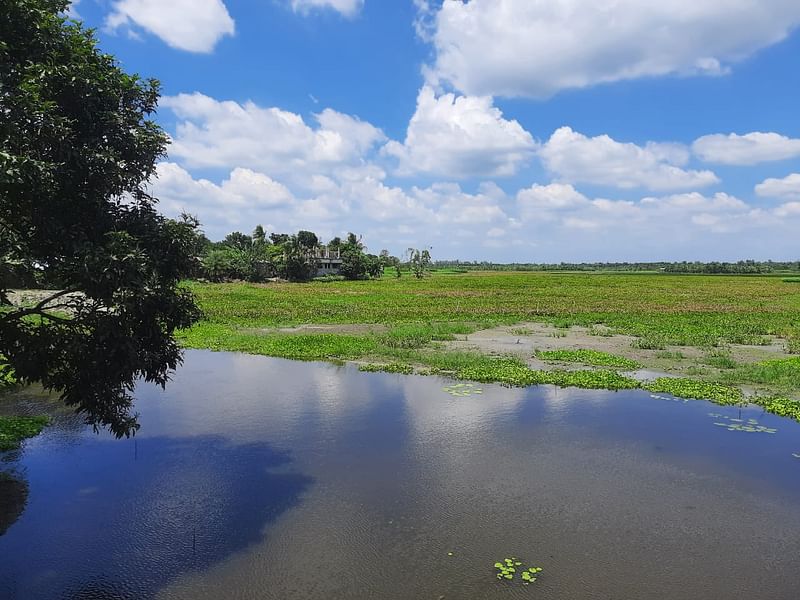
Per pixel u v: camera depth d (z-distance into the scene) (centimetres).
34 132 659
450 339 2744
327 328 3183
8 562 726
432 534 798
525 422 1327
